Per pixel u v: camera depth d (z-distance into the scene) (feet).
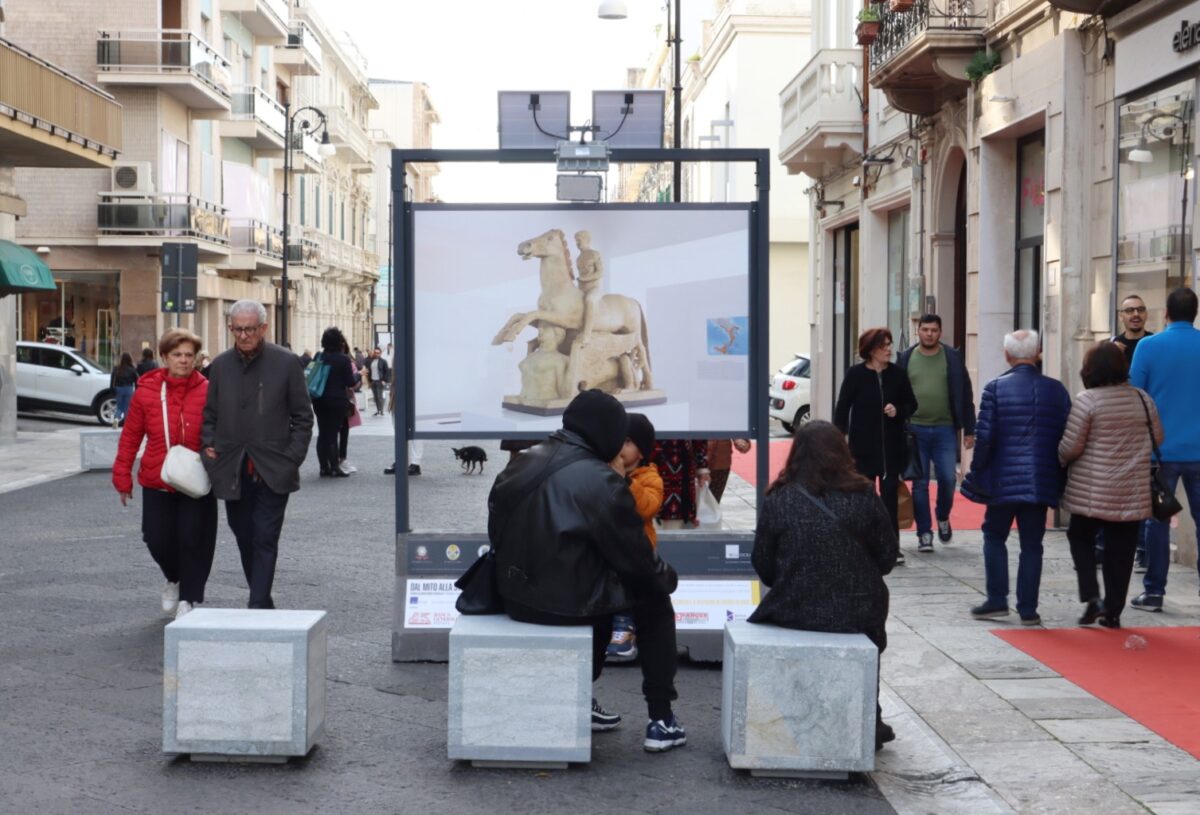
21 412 107.14
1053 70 45.93
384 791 18.02
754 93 128.98
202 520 28.37
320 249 196.95
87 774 18.49
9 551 38.65
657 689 20.03
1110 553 28.09
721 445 35.35
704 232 26.30
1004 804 17.65
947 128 59.62
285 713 18.88
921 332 39.37
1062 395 28.30
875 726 18.60
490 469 69.92
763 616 19.75
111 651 25.79
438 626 25.38
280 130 154.61
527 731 18.85
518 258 26.30
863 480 19.61
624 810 17.39
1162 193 39.34
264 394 27.48
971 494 28.68
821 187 89.20
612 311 26.35
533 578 19.06
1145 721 21.36
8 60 67.41
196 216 119.34
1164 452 30.27
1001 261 53.62
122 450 28.50
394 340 26.21
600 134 26.68
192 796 17.66
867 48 72.33
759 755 18.60
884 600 19.65
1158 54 39.11
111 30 115.14
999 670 24.68
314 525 45.19
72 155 77.82
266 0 146.20
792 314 128.06
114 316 119.03
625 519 18.89
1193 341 30.22
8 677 23.72
